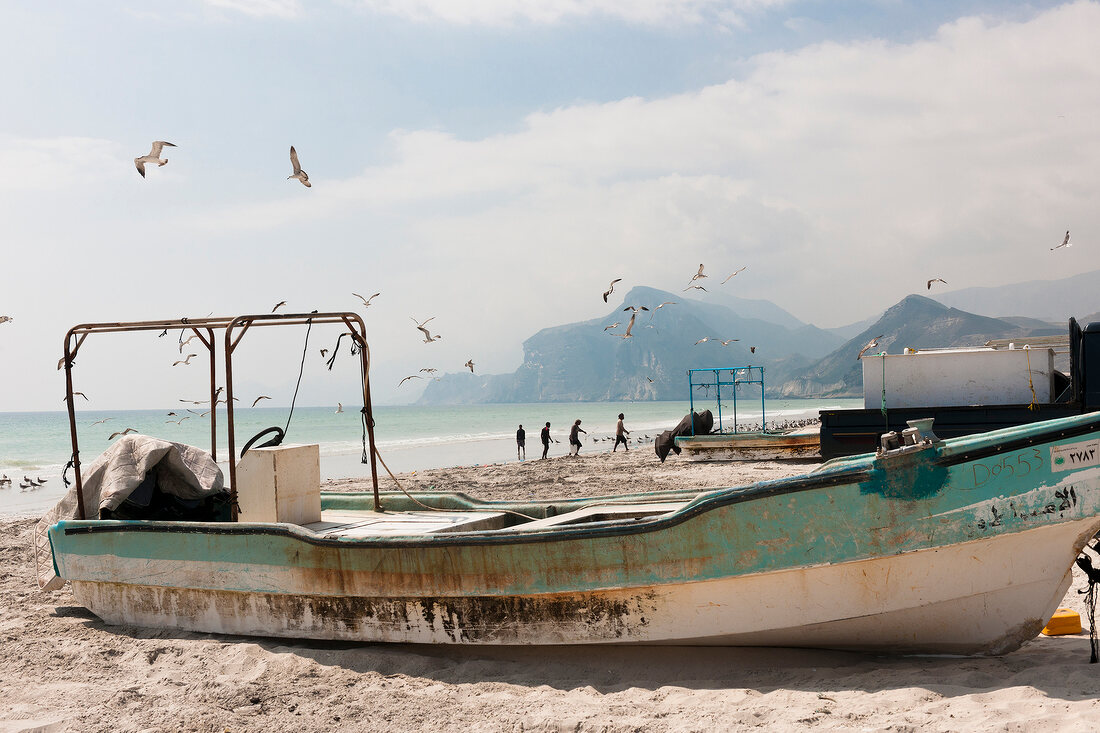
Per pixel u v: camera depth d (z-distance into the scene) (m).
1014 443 5.07
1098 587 7.12
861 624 5.47
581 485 19.00
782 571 5.38
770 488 5.37
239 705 5.40
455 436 62.06
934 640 5.54
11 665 6.38
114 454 7.90
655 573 5.60
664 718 4.77
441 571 6.08
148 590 7.31
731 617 5.57
